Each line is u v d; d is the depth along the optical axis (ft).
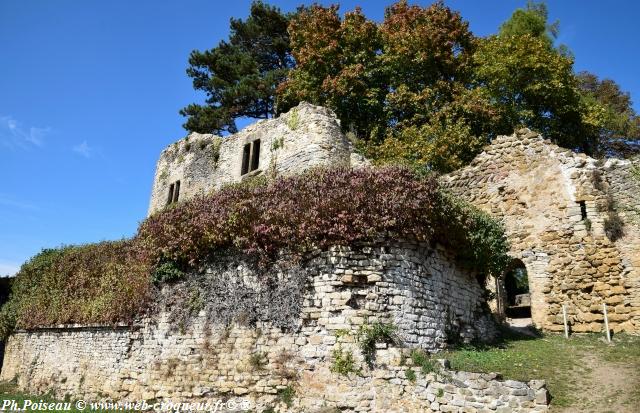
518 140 49.47
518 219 47.42
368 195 33.32
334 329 31.19
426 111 69.41
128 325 41.52
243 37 99.55
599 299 41.70
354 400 29.22
